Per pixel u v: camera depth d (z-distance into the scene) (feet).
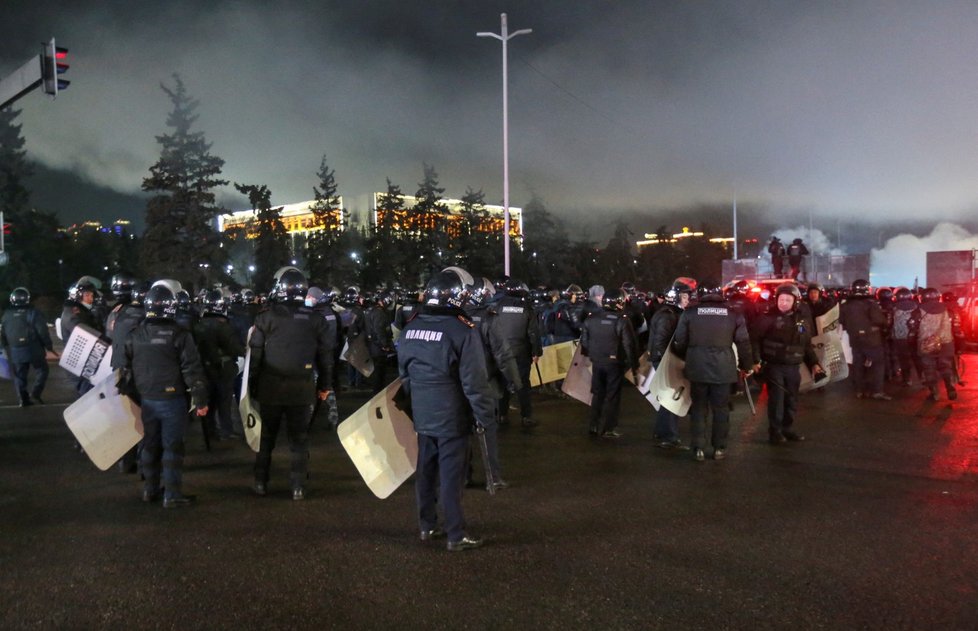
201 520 21.29
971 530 19.75
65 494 24.27
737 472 26.40
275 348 23.02
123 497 23.90
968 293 74.79
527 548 18.67
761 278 86.84
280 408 23.56
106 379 24.76
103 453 24.39
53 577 16.90
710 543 18.89
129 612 15.02
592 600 15.44
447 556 18.16
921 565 17.25
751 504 22.35
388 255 168.86
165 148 152.35
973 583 16.19
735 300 44.37
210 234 152.66
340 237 179.22
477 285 29.43
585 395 36.22
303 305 23.75
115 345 25.36
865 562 17.46
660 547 18.63
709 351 27.63
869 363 43.04
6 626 14.40
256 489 24.00
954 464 27.22
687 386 29.73
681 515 21.30
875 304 42.91
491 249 171.32
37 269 185.88
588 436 33.58
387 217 171.94
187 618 14.75
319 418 38.88
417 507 20.36
